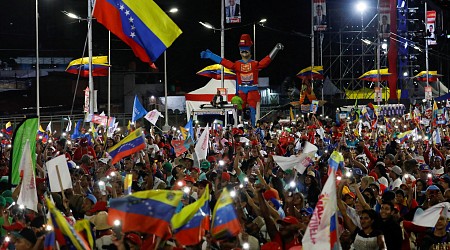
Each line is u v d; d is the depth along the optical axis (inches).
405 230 497.4
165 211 351.9
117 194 604.4
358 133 1234.0
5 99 2704.2
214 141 1050.7
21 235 390.9
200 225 382.6
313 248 374.3
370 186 622.2
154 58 665.6
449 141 1208.8
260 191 447.5
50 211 338.3
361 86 3385.8
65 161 558.9
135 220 350.9
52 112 2573.8
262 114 2544.3
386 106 2117.4
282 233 420.5
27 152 499.2
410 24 3218.5
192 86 3302.2
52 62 2972.4
